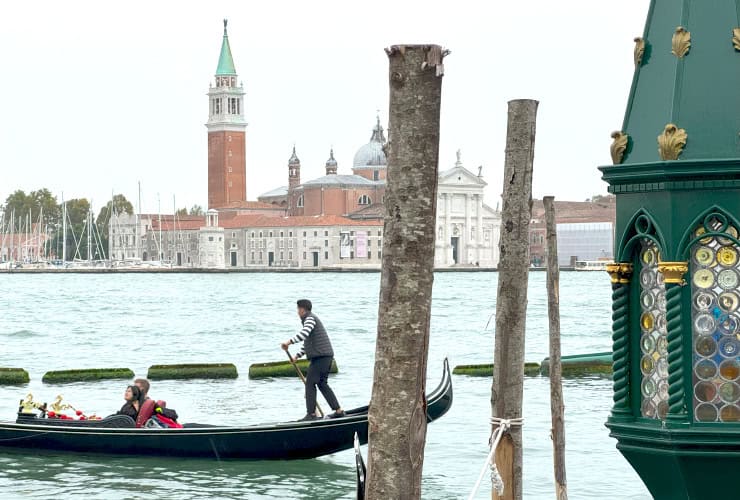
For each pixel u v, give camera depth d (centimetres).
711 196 904
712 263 910
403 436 845
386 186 849
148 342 7644
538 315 10338
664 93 944
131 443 2725
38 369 5603
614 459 2669
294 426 2669
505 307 1262
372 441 853
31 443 2789
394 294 845
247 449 2691
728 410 905
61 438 2764
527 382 4422
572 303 13062
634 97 969
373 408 855
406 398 845
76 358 6312
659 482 948
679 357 906
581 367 4678
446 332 8350
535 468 2584
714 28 930
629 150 958
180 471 2633
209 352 6781
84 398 4103
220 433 2684
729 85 916
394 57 834
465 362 5847
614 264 959
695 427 901
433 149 838
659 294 943
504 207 1272
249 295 16875
